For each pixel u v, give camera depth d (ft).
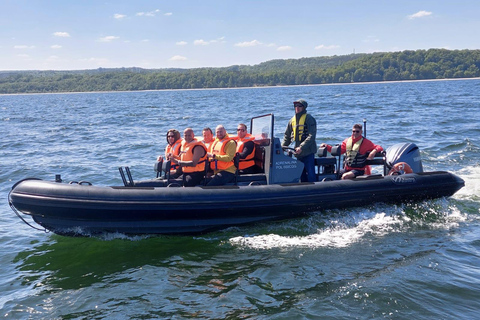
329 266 15.43
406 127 53.93
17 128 70.95
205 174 19.79
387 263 15.52
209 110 100.89
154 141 48.88
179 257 16.71
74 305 13.41
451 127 51.70
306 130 21.25
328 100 129.80
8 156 41.09
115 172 32.27
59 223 17.98
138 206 17.40
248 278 14.70
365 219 20.30
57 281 15.07
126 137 53.57
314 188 19.88
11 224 21.04
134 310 12.98
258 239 18.30
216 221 18.66
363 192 20.49
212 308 12.91
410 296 13.08
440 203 22.27
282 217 19.57
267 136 20.62
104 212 17.37
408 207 21.66
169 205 17.66
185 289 14.14
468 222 19.84
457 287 13.55
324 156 22.81
